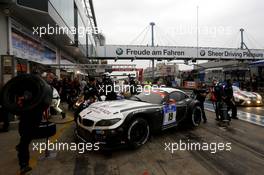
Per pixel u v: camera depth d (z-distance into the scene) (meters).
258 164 3.55
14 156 3.77
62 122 6.39
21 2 6.23
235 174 3.18
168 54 24.86
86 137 4.14
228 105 7.16
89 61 25.12
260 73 16.73
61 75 13.78
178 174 3.17
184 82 28.14
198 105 6.26
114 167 3.39
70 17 11.22
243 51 26.66
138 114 4.29
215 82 7.27
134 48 24.17
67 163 3.53
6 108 3.14
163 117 4.93
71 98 8.77
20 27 7.58
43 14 7.02
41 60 9.84
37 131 4.76
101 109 4.38
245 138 5.01
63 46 13.05
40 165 3.44
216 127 6.13
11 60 6.18
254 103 10.34
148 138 4.52
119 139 3.91
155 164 3.52
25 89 3.27
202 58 25.66
